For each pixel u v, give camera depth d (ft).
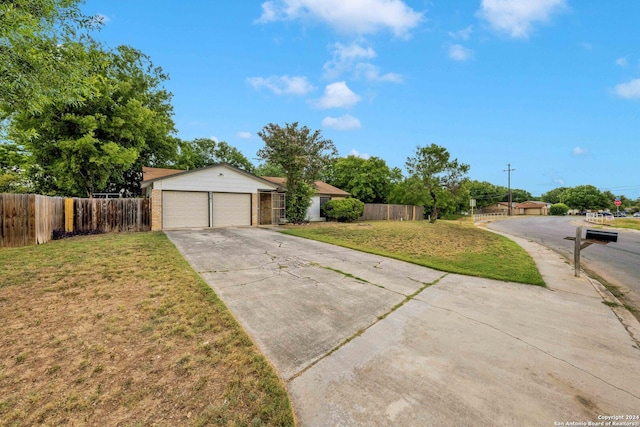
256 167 125.49
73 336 10.02
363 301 14.48
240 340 10.11
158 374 8.11
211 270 19.26
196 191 44.96
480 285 17.78
